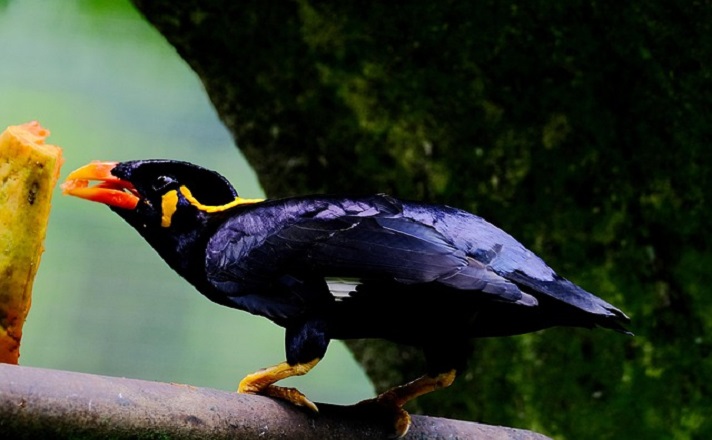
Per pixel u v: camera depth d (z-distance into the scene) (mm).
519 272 7871
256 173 12195
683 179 10805
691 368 11172
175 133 16938
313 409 7562
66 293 16016
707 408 11148
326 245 7984
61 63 16375
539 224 11430
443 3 10812
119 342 15953
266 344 16531
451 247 7863
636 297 11250
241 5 11250
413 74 11266
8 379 6223
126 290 16172
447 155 11547
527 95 11070
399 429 7887
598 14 10422
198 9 11328
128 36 16562
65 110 16438
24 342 15727
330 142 11805
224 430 7035
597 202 11219
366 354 12391
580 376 11500
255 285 8156
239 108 11891
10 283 7195
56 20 16297
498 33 10836
